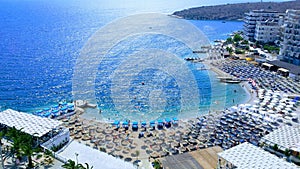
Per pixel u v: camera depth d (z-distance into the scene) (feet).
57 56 434.30
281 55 376.89
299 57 350.23
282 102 231.50
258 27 483.51
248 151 136.56
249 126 190.70
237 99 248.52
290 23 361.10
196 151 160.15
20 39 583.99
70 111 219.41
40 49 484.74
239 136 175.52
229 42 498.69
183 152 159.33
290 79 300.20
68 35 627.46
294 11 359.87
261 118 200.75
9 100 265.13
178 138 175.11
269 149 157.69
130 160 150.92
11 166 133.80
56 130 165.78
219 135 177.47
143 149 162.50
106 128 189.26
